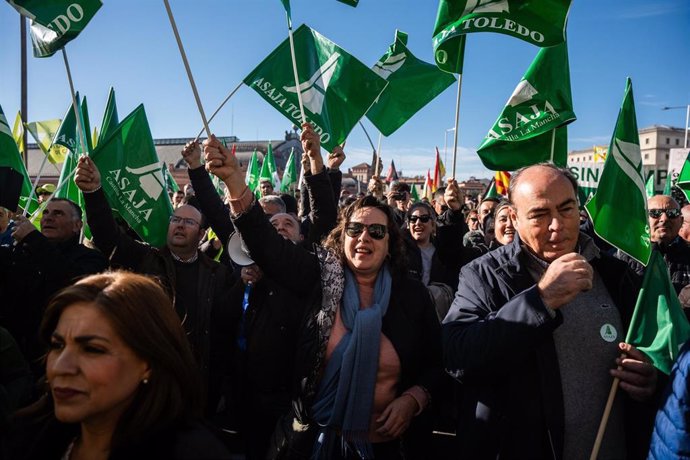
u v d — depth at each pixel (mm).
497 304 1933
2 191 3271
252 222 2236
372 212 2389
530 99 3451
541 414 1762
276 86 3812
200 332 3293
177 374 1293
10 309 2820
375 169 5562
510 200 1965
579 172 9297
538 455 1745
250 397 2754
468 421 1923
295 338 2605
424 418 2336
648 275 1920
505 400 1826
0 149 3830
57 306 1248
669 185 8188
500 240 4230
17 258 2832
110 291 1237
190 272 3482
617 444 1788
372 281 2410
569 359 1797
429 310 2430
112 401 1212
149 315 1258
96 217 3234
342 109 3900
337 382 2162
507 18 3043
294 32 3904
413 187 14078
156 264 3330
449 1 3131
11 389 1984
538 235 1823
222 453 1202
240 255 2693
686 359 1446
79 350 1210
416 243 4281
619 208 2314
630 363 1720
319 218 3105
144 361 1262
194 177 3570
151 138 4180
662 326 1861
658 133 75062
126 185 4035
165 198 4160
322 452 2127
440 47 3559
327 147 3830
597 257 1955
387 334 2277
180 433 1230
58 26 3016
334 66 3943
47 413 1385
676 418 1420
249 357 2682
